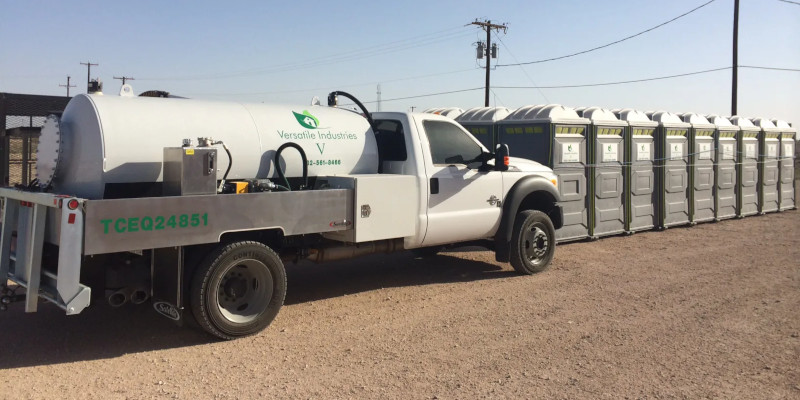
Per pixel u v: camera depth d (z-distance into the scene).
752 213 16.00
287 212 6.04
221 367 5.07
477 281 8.36
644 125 12.74
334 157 6.97
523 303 7.18
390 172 7.51
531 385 4.75
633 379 4.89
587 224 11.72
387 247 7.28
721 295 7.62
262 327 5.95
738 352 5.55
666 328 6.25
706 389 4.71
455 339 5.85
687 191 13.94
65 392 4.51
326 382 4.77
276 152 6.38
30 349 5.46
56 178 5.76
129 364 5.12
